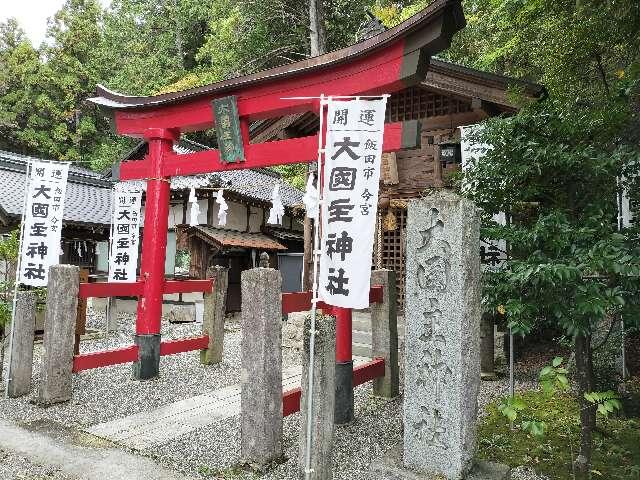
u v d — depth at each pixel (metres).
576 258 3.19
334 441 4.41
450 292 2.88
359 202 3.81
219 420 5.05
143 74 22.33
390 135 5.08
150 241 6.84
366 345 8.30
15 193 11.43
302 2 17.95
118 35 25.20
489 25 11.88
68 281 5.58
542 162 3.71
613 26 6.31
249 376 3.90
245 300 3.96
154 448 4.26
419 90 9.99
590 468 3.60
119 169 7.39
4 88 27.95
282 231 15.49
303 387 3.50
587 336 3.45
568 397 5.20
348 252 3.75
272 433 3.88
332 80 5.68
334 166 3.94
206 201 12.56
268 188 15.79
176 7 23.44
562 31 7.38
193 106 6.77
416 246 3.04
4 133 27.14
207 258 12.11
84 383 6.37
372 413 5.24
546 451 3.99
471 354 2.91
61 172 6.18
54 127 27.28
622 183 3.95
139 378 6.56
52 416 5.07
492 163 4.09
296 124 11.04
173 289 7.06
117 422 4.95
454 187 4.80
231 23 17.92
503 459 3.89
